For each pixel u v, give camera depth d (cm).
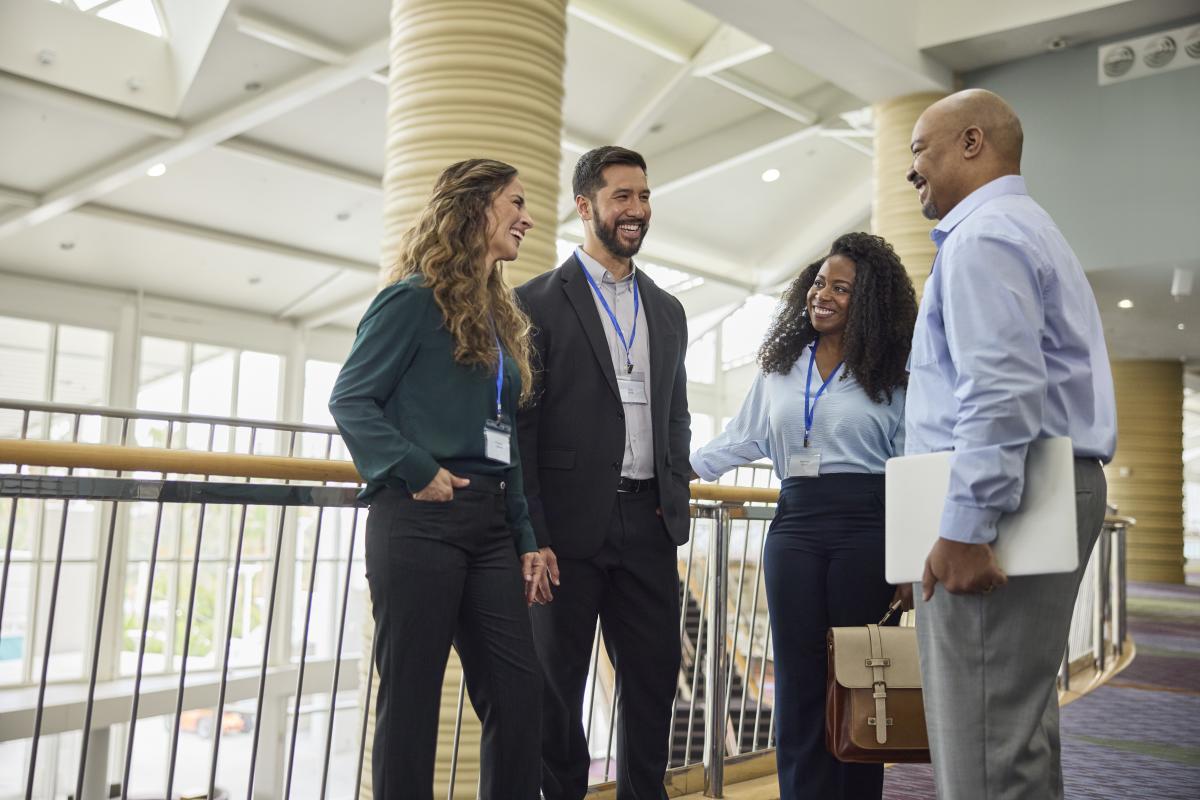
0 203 1155
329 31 929
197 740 1550
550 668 240
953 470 170
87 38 959
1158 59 813
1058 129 853
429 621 198
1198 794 348
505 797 205
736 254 1814
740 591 378
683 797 344
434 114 500
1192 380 2123
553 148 516
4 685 1288
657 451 246
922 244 847
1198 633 960
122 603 1393
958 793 178
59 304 1361
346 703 1598
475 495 204
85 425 1385
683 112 1325
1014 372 167
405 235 219
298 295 1520
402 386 205
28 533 1320
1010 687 175
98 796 1280
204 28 931
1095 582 689
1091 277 949
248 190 1254
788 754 260
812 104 1345
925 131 195
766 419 283
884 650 243
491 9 502
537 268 502
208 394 1511
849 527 258
